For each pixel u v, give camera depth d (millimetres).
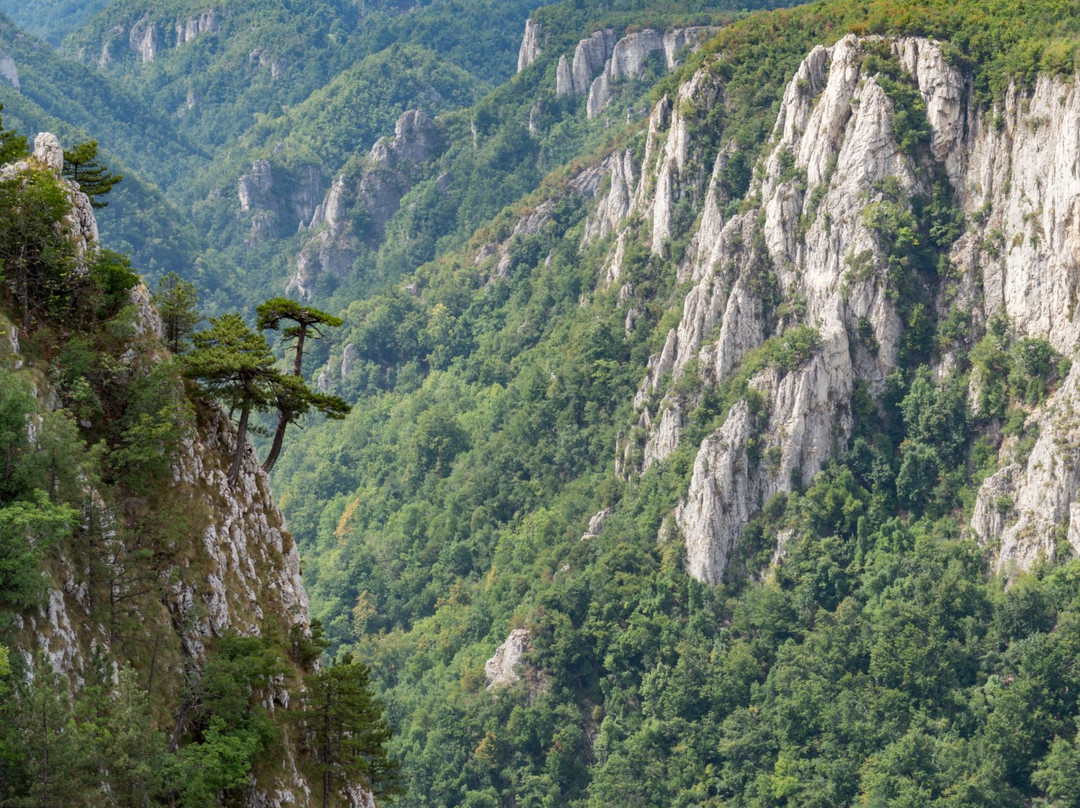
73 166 100375
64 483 74375
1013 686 170125
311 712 87500
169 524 82125
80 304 87688
